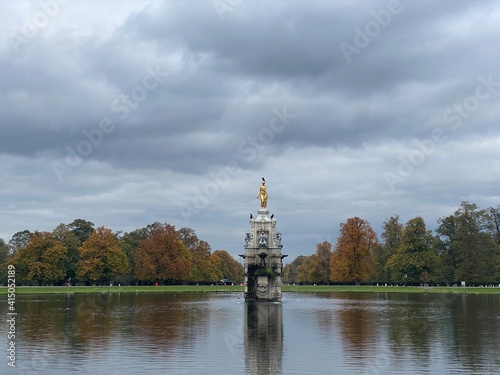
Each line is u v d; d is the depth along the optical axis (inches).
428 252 5743.1
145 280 6082.7
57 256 5654.5
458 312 2832.2
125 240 6899.6
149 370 1341.0
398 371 1326.3
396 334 1950.1
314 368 1359.5
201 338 1855.3
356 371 1330.0
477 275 5536.4
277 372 1321.4
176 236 6220.5
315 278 6845.5
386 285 6215.6
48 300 3919.8
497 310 2942.9
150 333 1984.5
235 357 1497.3
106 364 1409.9
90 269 5634.8
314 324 2278.5
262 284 3870.6
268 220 4025.6
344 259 5797.2
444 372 1312.7
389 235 6550.2
